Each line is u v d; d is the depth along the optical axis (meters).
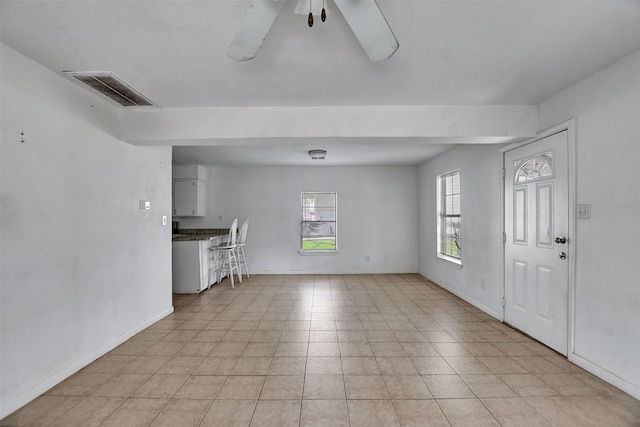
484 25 1.77
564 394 2.15
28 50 2.00
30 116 2.11
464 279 4.54
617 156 2.19
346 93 2.75
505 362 2.62
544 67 2.29
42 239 2.19
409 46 1.99
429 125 3.04
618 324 2.19
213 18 1.69
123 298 3.08
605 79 2.28
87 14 1.65
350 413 1.97
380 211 6.61
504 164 3.55
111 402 2.08
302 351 2.86
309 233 6.65
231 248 5.29
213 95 2.76
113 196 2.95
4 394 1.93
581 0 1.55
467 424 1.86
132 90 2.63
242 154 5.24
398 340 3.09
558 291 2.75
